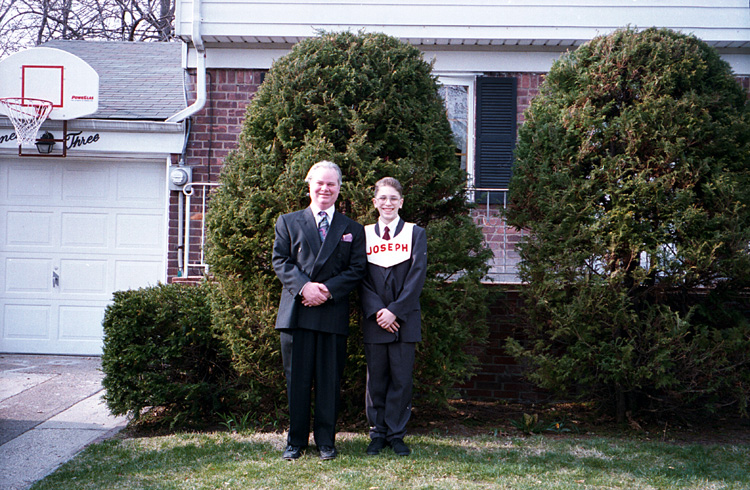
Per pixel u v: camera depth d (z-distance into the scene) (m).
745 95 5.10
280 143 4.57
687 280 4.77
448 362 4.52
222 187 4.59
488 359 6.05
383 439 4.12
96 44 10.20
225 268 4.39
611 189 4.76
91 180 7.78
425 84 4.82
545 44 7.52
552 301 4.93
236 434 4.60
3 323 7.70
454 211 4.92
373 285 4.14
